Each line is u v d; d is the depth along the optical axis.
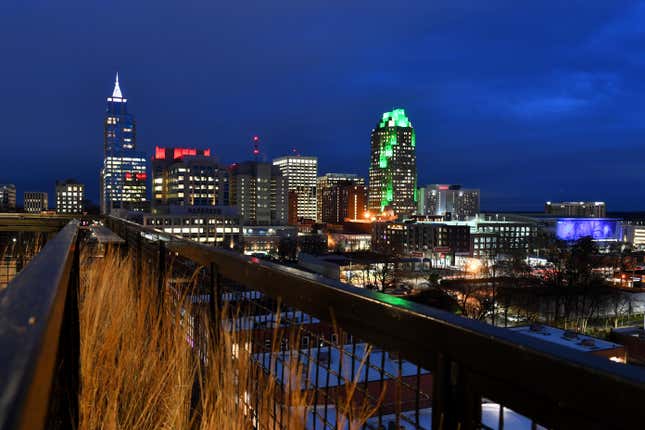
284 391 1.61
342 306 1.54
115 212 135.88
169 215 116.06
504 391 1.00
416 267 97.75
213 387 1.81
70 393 1.75
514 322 61.34
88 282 3.15
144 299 3.07
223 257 2.63
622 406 0.76
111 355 2.14
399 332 1.28
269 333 1.71
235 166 188.50
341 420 1.34
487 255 128.75
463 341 1.08
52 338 0.60
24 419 0.35
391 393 1.29
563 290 64.06
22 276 0.85
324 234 175.62
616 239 189.00
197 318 2.88
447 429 1.11
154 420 2.02
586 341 31.86
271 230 135.50
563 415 0.87
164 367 2.18
